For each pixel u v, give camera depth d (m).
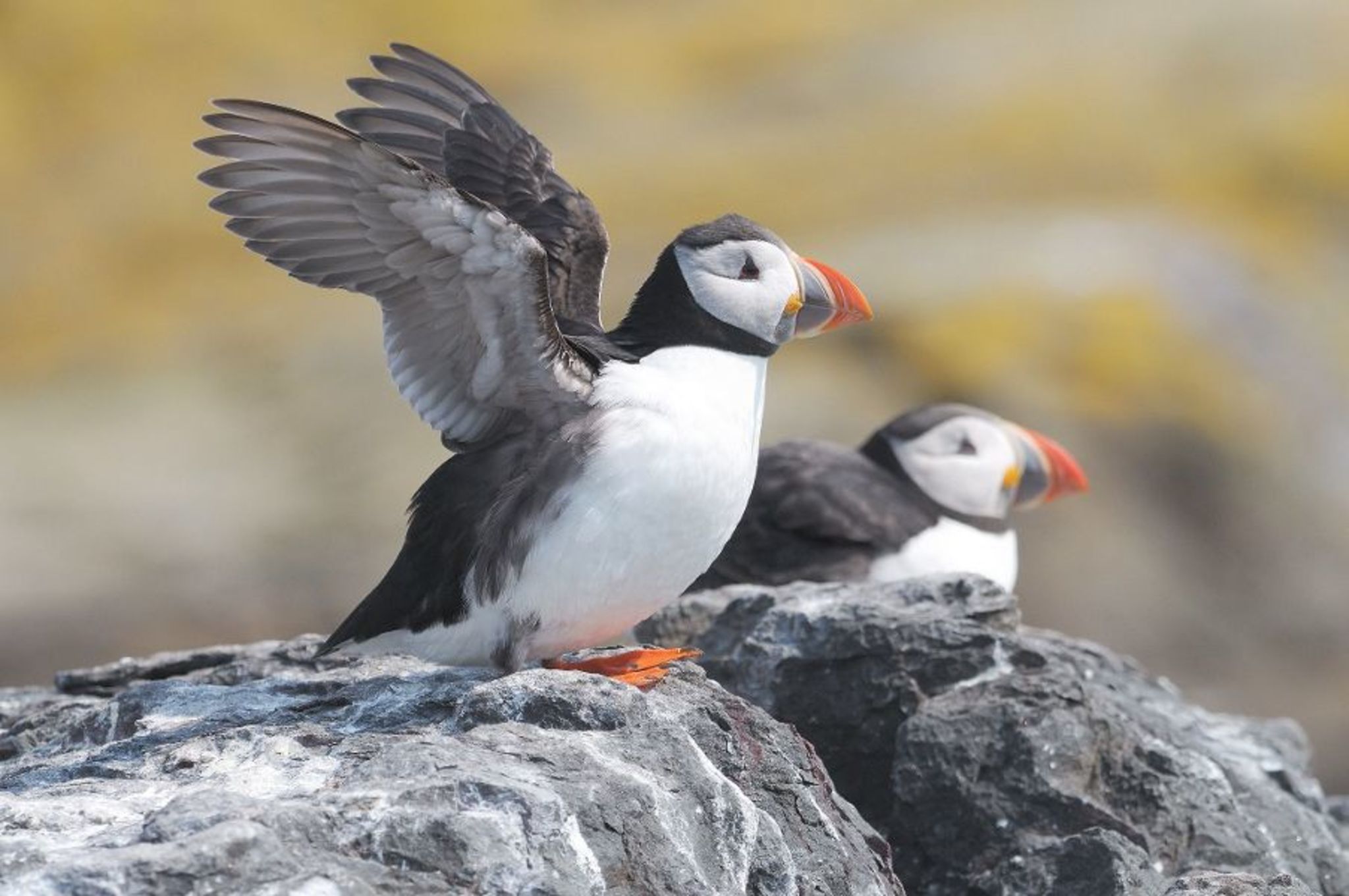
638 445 7.17
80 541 18.31
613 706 6.92
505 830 6.09
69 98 28.94
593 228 8.47
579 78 29.12
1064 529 18.14
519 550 7.16
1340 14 29.02
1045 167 24.94
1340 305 22.47
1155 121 26.27
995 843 8.19
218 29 30.19
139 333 23.72
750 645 8.93
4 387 22.41
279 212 7.11
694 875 6.38
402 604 7.41
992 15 30.16
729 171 25.25
